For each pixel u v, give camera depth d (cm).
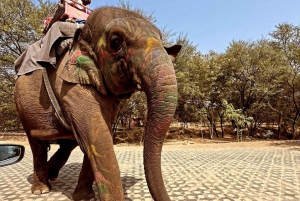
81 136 279
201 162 730
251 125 2147
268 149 1055
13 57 1642
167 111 209
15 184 488
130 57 239
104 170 266
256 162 726
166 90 211
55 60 320
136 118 2084
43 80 352
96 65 281
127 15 268
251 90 1895
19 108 381
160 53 226
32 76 370
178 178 524
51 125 346
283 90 1880
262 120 2178
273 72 1736
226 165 678
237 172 584
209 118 2061
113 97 297
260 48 1884
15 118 1900
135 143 1706
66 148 490
